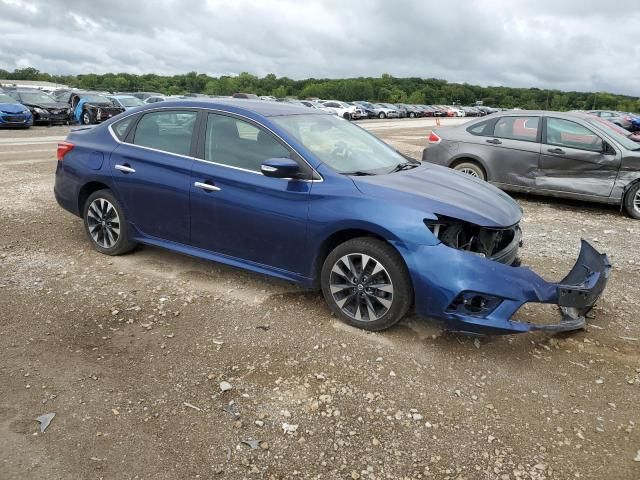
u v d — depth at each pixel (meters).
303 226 4.02
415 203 3.72
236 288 4.66
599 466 2.69
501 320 3.54
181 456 2.69
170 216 4.77
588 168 8.27
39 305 4.23
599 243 6.54
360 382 3.33
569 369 3.57
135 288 4.61
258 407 3.07
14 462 2.61
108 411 3.00
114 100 25.25
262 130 4.32
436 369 3.50
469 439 2.87
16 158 12.09
